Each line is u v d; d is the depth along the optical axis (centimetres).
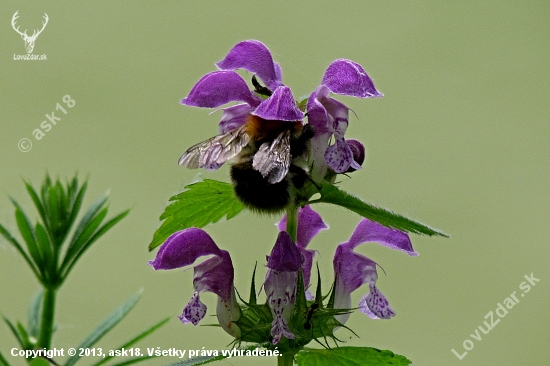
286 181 55
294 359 55
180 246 55
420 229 54
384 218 54
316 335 55
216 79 55
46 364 53
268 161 55
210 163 55
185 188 56
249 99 55
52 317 54
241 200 56
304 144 55
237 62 55
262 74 55
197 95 55
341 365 55
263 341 55
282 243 55
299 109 54
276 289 55
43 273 54
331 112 55
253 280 55
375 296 56
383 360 55
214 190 56
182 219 57
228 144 55
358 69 55
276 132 55
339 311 55
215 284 55
